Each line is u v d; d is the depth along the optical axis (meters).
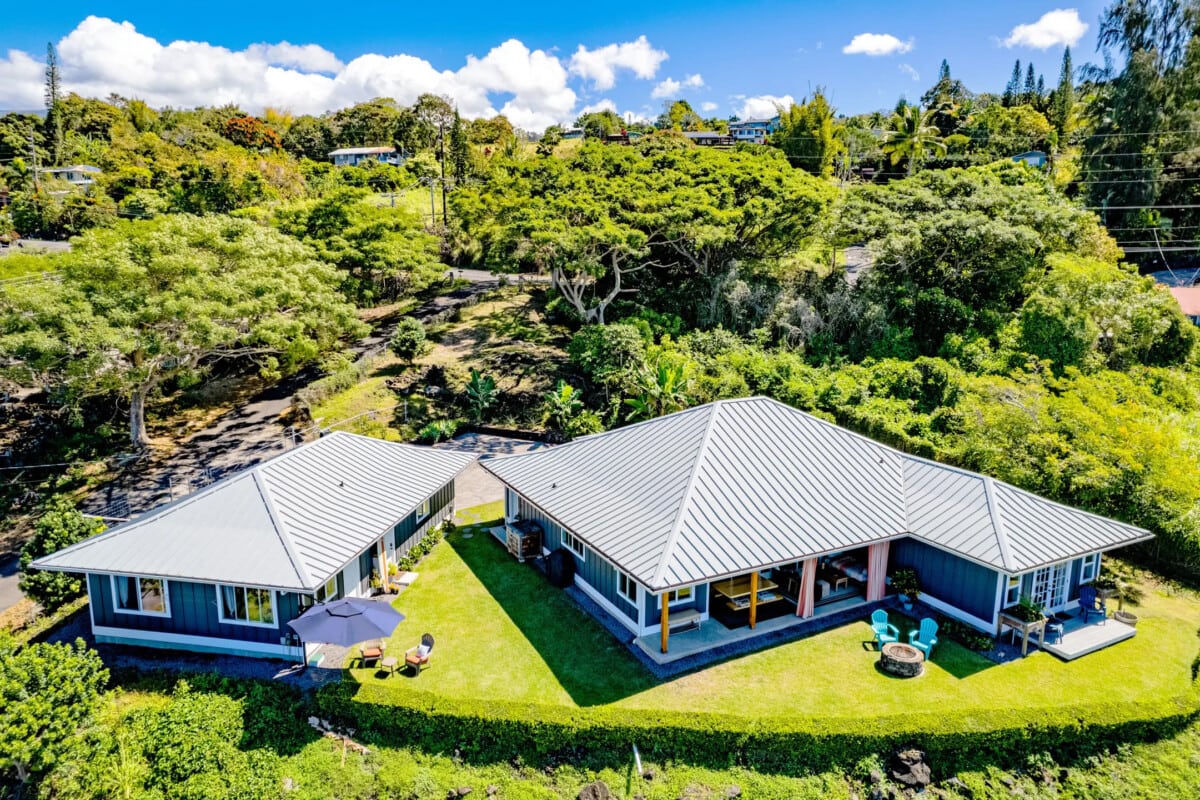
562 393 38.91
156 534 21.70
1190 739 18.00
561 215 42.62
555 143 103.19
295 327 36.56
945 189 48.41
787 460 24.27
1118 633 21.52
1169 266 64.38
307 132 117.06
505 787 17.16
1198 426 32.19
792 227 47.09
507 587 24.94
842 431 26.27
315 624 19.00
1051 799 16.80
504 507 30.44
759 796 16.67
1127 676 19.72
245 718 18.58
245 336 35.12
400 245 50.00
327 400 40.22
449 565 26.61
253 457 34.81
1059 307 40.12
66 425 37.19
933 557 22.83
